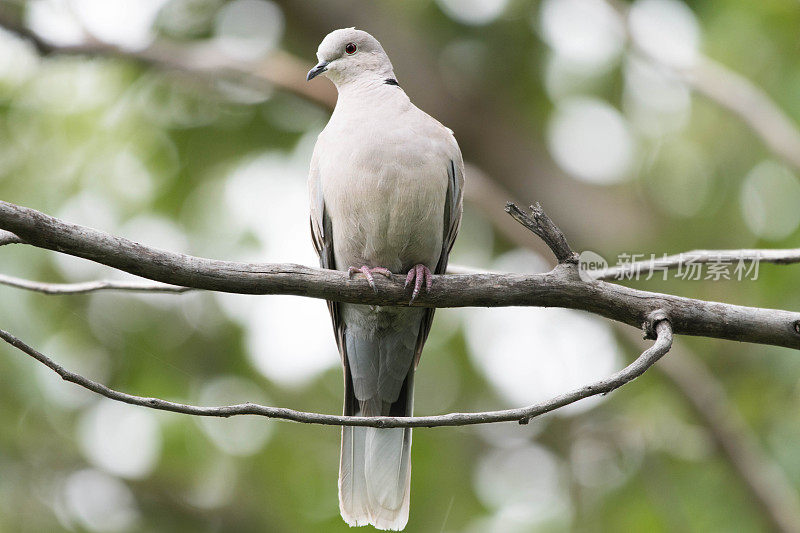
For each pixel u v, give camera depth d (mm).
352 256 7637
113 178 12203
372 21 13469
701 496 11445
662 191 12977
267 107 12875
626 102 12594
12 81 12328
